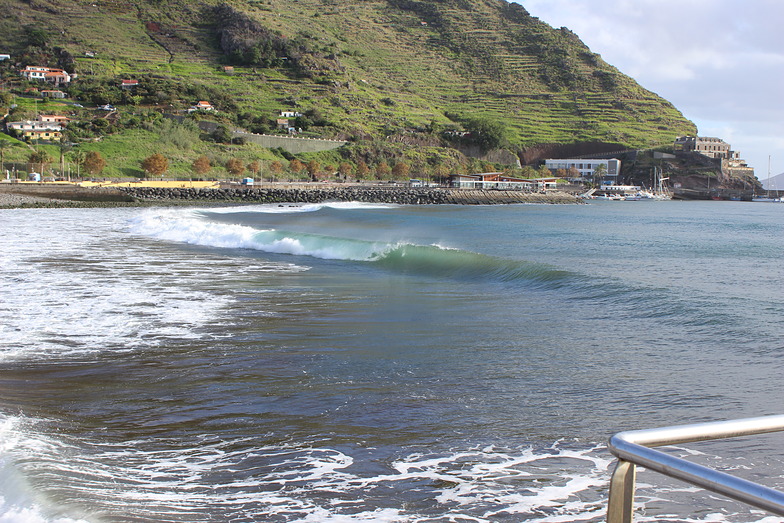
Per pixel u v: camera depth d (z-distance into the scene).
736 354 12.27
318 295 20.27
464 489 6.59
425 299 19.44
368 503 6.28
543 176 184.12
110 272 25.25
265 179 133.75
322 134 164.50
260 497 6.43
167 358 12.42
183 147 134.12
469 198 125.00
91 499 6.22
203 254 32.03
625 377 10.77
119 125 137.50
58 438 8.16
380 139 172.62
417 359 12.13
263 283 22.84
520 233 48.47
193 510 6.11
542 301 18.83
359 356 12.42
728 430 2.73
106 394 10.14
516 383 10.45
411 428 8.41
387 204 109.38
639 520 5.96
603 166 192.88
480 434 8.18
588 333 14.41
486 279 23.70
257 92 185.62
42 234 42.25
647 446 2.64
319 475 6.96
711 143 198.62
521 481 6.78
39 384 10.77
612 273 24.83
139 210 75.25
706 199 185.88
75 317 16.56
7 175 104.25
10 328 15.23
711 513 6.08
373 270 26.67
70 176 113.19
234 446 7.87
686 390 10.01
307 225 50.38
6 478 6.70
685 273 24.97
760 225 68.44
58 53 183.00
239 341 13.87
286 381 10.71
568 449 7.66
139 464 7.31
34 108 145.50
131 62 190.12
